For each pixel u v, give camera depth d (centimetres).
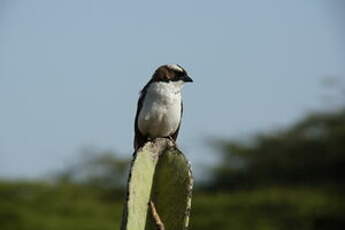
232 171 4494
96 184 4378
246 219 4003
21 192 3947
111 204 4275
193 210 4062
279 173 4531
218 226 3944
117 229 4038
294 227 4041
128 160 4428
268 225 3988
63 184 4156
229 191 4412
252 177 4481
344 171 4459
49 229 3847
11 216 3816
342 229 4106
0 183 3906
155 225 866
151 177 882
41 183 3972
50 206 3959
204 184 4528
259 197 4072
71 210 4012
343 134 4469
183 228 879
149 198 881
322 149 4447
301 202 4062
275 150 4506
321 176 4438
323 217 4088
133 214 864
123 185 4422
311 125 4519
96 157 4388
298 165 4534
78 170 4378
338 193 4338
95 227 3919
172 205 882
